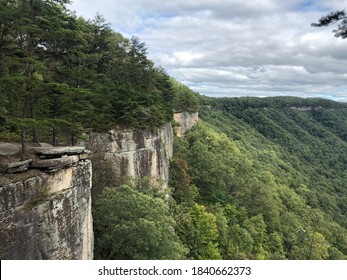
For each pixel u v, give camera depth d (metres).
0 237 15.75
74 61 28.34
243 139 125.25
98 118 36.50
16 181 17.06
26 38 21.28
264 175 86.75
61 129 28.14
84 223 22.70
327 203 97.00
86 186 23.17
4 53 20.67
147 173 43.78
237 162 79.94
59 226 19.59
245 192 66.06
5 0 19.31
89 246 23.83
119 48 52.38
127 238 27.20
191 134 86.56
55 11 22.59
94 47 45.94
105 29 46.81
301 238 55.00
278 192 81.56
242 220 55.88
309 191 96.62
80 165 22.42
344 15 11.48
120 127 39.59
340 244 65.75
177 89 93.12
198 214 42.78
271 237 55.97
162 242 27.55
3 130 24.73
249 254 45.19
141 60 55.97
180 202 51.81
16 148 21.09
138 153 41.34
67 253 20.39
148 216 28.41
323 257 50.44
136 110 40.38
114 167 37.12
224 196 62.22
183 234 40.44
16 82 19.53
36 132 23.80
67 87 21.95
